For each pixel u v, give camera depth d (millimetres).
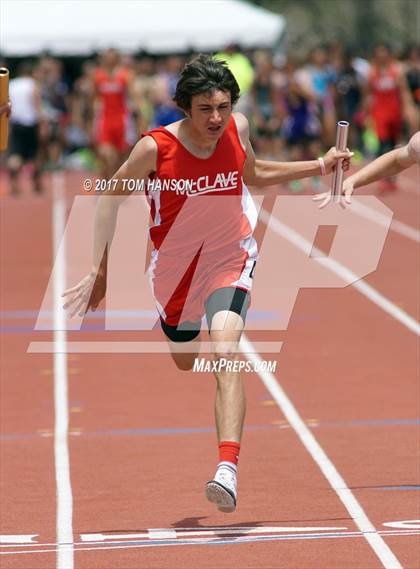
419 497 13953
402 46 113812
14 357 22203
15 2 67125
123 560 11945
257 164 13531
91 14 66938
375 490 14281
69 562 11914
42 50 66188
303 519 13227
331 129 53688
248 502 13922
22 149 51188
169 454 16109
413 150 13703
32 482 14906
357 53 82750
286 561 11789
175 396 19250
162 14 67375
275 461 15648
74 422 17797
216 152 12719
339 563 11688
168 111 51875
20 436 17094
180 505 13883
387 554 11930
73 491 14516
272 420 17750
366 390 19453
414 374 20516
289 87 48188
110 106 45781
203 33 67312
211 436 16969
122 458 15945
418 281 29578
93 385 20031
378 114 45844
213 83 12234
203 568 11648
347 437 16781
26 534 12875
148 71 61188
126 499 14148
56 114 62156
